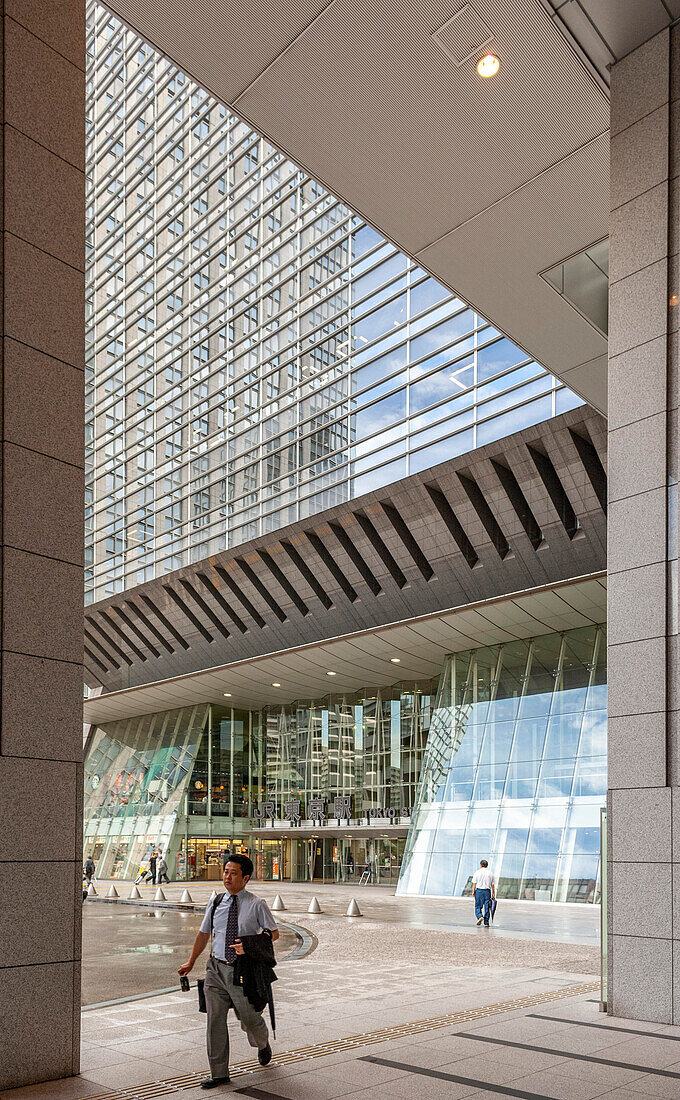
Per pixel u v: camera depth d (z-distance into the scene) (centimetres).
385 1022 855
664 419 959
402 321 3409
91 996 1105
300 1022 855
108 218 5794
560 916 2216
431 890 3067
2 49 740
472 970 1230
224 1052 643
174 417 4831
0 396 707
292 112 1152
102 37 6112
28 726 689
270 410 4100
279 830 4738
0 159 729
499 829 3006
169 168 5181
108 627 5162
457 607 3148
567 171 1206
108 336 5606
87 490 5597
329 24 1017
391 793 4500
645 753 912
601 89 1098
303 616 3969
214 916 670
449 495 3134
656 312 986
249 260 4403
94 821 5559
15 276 730
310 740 5075
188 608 4559
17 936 653
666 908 861
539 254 1371
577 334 1567
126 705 5444
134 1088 630
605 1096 605
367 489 3431
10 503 702
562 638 3288
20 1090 625
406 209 1310
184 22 1033
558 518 2861
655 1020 852
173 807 5028
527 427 2805
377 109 1134
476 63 1059
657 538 943
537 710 3195
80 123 805
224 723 5406
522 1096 606
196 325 4759
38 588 714
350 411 3600
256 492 4134
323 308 3850
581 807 2809
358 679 4441
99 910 2728
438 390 3194
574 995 1013
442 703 3647
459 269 1429
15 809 668
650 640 930
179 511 4684
